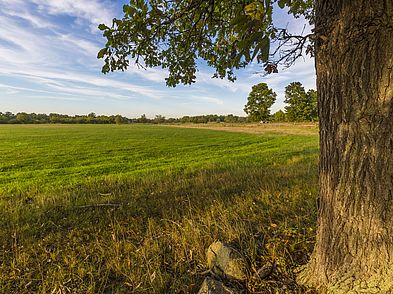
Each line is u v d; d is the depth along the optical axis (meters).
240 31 1.64
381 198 1.77
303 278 2.40
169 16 3.49
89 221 4.64
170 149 23.02
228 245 3.02
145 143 29.27
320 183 2.21
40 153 20.11
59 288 2.72
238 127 76.06
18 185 9.03
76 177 10.55
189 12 3.40
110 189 7.12
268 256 2.85
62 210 5.23
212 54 4.23
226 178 7.48
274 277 2.55
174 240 3.60
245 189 6.16
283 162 11.62
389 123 1.69
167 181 7.64
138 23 3.15
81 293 2.70
